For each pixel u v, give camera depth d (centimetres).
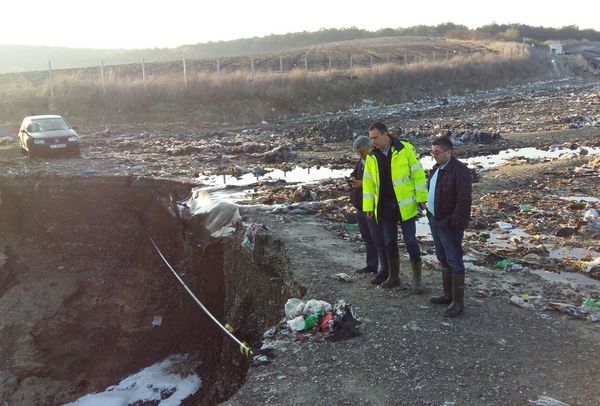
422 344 566
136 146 2094
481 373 511
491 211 1124
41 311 1464
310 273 773
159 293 1391
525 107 3272
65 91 2888
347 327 593
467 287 723
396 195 664
